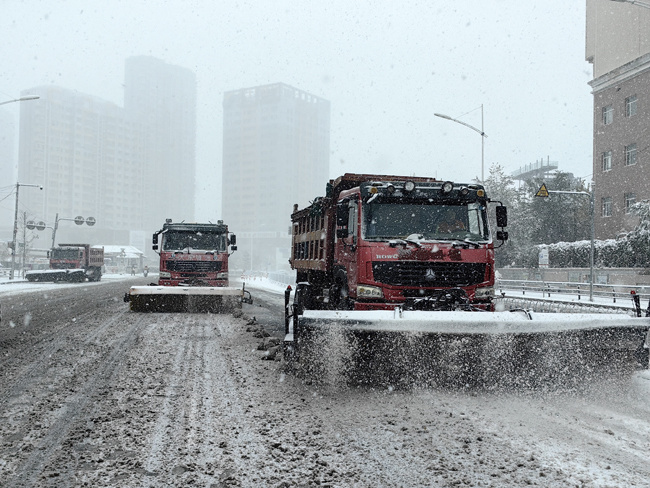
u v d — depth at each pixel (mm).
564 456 4430
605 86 41250
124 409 5832
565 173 48594
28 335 11719
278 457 4457
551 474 4062
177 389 6762
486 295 8289
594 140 42688
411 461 4348
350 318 6633
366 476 4062
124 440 4871
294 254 14523
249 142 187625
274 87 183250
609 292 29406
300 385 6980
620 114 40031
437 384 6809
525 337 6562
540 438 4887
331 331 6723
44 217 158000
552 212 47281
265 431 5109
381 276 8094
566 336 6699
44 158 158375
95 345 10289
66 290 32688
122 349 9828
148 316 16250
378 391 6652
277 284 47719
